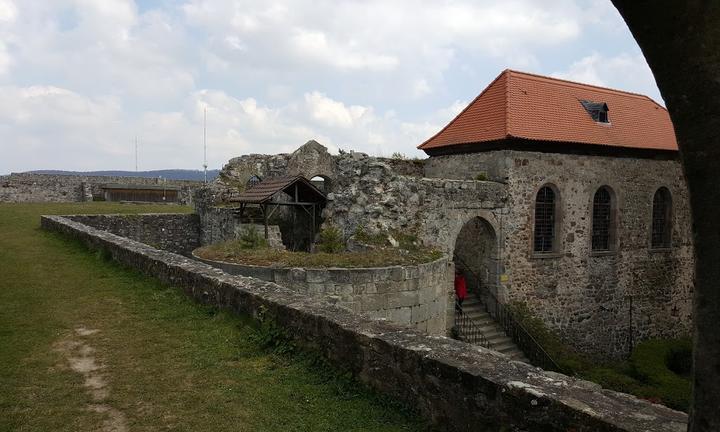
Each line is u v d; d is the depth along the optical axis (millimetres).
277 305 6539
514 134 17266
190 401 5000
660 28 2316
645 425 3139
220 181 23219
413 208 15266
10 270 11172
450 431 4223
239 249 12773
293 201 17297
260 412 4762
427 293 11570
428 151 20609
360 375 5215
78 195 33875
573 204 18859
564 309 18828
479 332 16422
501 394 3826
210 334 6969
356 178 16078
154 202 33406
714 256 2346
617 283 20078
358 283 10562
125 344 6645
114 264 11719
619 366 17641
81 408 4855
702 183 2352
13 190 31531
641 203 20594
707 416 2375
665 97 2453
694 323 2469
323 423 4523
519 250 17859
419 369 4539
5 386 5289
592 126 19641
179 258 10164
